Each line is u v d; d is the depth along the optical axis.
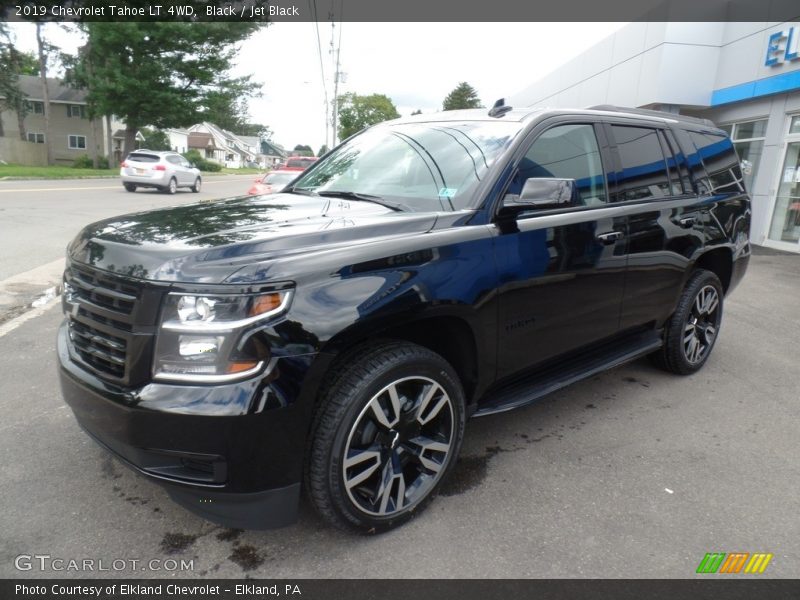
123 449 2.18
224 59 35.41
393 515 2.47
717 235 4.32
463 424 2.71
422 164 3.23
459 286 2.52
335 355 2.16
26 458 2.98
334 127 36.53
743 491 2.92
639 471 3.07
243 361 2.00
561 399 4.01
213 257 2.10
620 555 2.40
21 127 44.00
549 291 3.01
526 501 2.76
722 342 5.46
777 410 3.93
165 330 2.02
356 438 2.31
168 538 2.42
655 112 4.31
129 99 33.56
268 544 2.40
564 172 3.21
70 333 2.55
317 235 2.36
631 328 3.80
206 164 60.62
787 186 11.86
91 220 12.38
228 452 2.02
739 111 12.92
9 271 7.19
